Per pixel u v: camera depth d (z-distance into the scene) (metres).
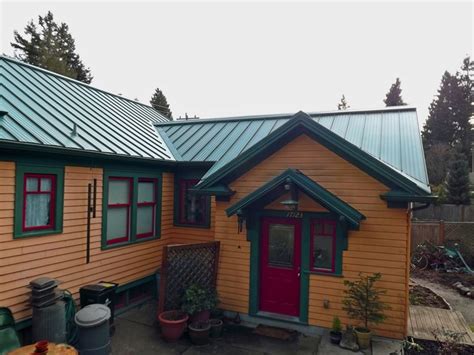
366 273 7.04
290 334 7.31
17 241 6.09
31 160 6.34
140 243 9.21
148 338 7.09
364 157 6.93
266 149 7.94
